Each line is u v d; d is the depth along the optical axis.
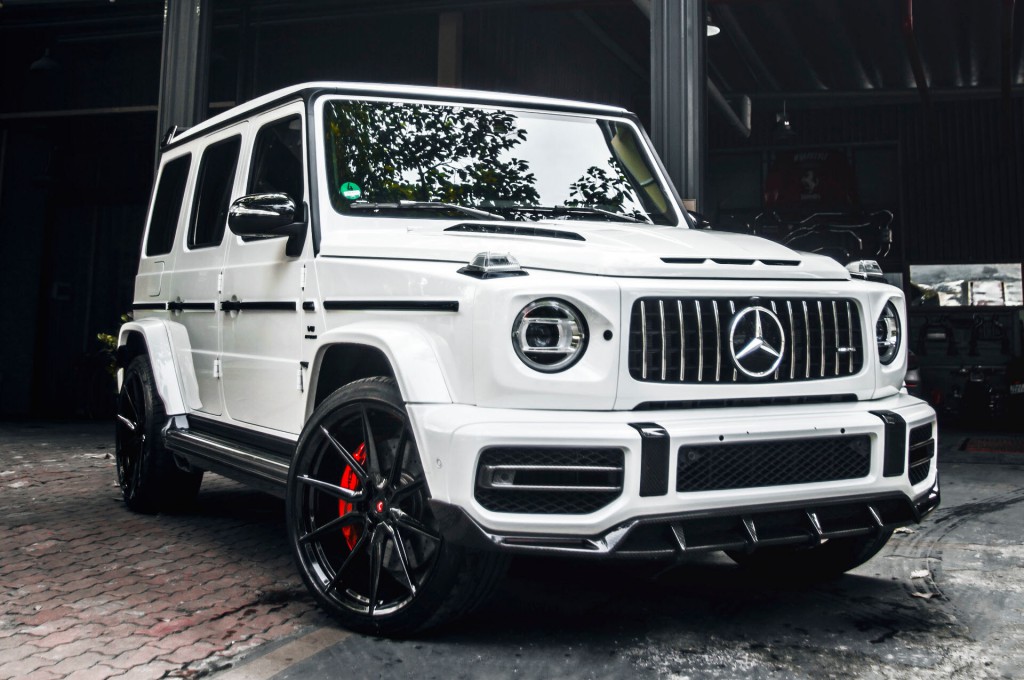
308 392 3.26
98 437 9.57
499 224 3.22
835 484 2.78
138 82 12.32
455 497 2.51
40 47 12.84
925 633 3.01
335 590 3.02
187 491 4.80
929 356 13.59
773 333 2.86
